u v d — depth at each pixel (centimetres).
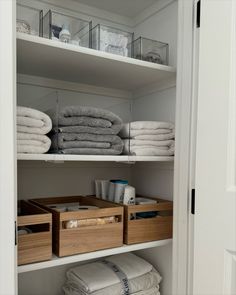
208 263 90
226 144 86
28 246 84
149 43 121
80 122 98
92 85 134
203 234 92
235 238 83
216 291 87
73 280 116
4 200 59
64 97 128
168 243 114
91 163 136
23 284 117
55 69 111
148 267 123
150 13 135
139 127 112
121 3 131
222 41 87
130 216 109
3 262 58
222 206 86
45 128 92
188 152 103
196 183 94
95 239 96
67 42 99
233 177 86
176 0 122
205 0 92
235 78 85
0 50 59
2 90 59
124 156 104
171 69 112
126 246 103
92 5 132
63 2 125
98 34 107
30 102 118
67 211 95
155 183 132
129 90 145
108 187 125
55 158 90
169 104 125
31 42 84
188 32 104
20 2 115
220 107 87
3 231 59
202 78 93
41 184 123
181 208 105
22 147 86
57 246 91
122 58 100
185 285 103
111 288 109
